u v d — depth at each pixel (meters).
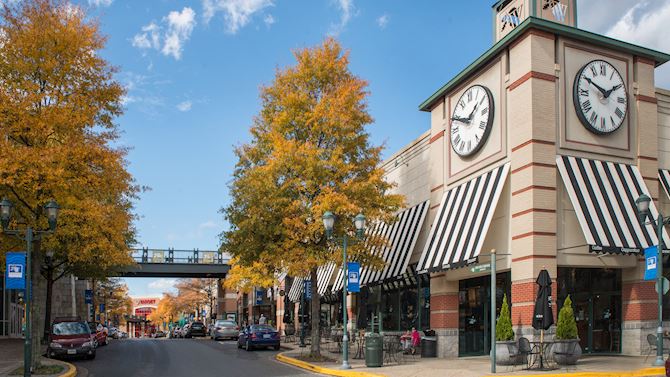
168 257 59.66
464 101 24.14
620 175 21.05
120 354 29.61
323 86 25.33
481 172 22.88
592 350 20.97
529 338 19.16
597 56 21.83
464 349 23.86
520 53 21.11
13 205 20.47
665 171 22.59
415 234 26.84
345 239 21.34
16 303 44.69
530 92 20.36
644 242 19.86
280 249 23.44
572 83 21.23
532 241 19.50
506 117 21.70
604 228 19.59
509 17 23.64
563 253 20.09
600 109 21.31
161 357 27.42
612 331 21.33
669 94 23.39
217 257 60.91
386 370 18.91
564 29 20.95
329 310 41.06
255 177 23.64
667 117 23.25
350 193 23.92
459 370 17.67
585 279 21.17
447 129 25.58
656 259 17.80
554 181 20.17
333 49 25.33
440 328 24.02
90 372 21.08
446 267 22.11
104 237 23.47
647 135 22.09
